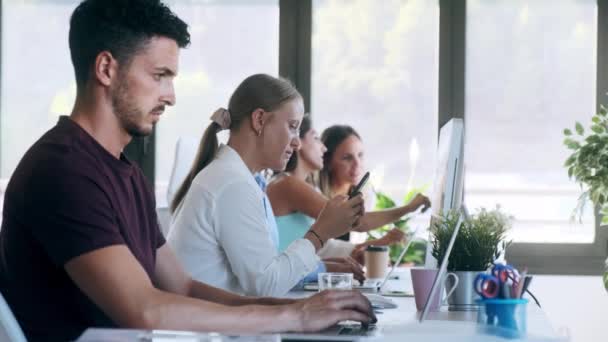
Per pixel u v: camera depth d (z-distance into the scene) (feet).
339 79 16.24
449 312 6.44
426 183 16.12
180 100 16.25
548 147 16.07
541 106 16.07
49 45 16.34
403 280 9.93
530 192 16.07
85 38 5.29
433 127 16.16
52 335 5.00
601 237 15.83
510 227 6.73
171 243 7.79
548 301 15.89
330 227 7.95
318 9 16.22
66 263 4.81
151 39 5.33
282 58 16.10
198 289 6.51
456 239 6.47
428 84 16.16
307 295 8.33
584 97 16.02
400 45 16.16
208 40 16.29
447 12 15.96
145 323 4.75
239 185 7.69
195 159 8.22
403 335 4.81
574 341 15.85
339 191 14.16
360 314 5.15
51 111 16.37
